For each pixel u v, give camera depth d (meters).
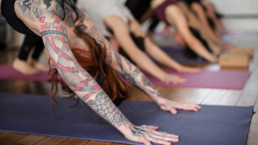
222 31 8.37
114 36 3.15
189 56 4.52
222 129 1.74
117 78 1.65
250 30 8.55
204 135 1.67
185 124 1.85
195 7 5.75
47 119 2.09
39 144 1.71
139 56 3.05
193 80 3.12
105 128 1.86
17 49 6.84
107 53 1.82
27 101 2.57
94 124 1.94
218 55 4.68
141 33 3.35
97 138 1.71
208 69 3.73
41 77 3.60
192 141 1.60
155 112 2.10
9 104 2.50
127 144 1.62
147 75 3.46
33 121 2.06
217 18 8.33
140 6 4.03
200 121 1.89
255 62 4.11
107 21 3.06
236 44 6.01
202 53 4.30
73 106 2.35
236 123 1.82
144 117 2.01
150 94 2.12
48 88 3.04
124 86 1.65
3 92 2.94
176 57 4.82
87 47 1.60
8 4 1.70
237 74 3.33
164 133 1.64
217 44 5.73
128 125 1.64
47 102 2.51
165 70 3.76
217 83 2.93
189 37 4.29
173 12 4.09
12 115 2.21
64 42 1.53
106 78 1.61
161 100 2.13
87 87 1.54
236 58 3.86
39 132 1.86
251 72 3.46
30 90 2.99
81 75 1.54
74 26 1.71
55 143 1.70
